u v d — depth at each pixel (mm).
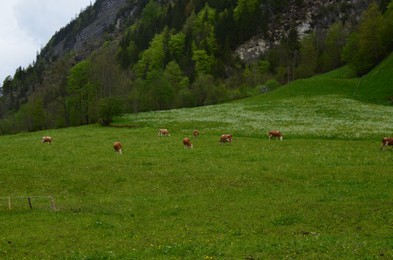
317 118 70188
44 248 21094
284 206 27484
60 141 57812
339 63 145375
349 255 18359
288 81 146375
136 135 61594
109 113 78125
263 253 19094
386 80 93688
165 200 30188
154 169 38750
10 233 23391
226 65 180750
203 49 180500
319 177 34781
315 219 24719
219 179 34875
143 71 197250
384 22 111562
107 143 54375
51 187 34562
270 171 37062
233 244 20547
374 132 56281
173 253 19547
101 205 29422
